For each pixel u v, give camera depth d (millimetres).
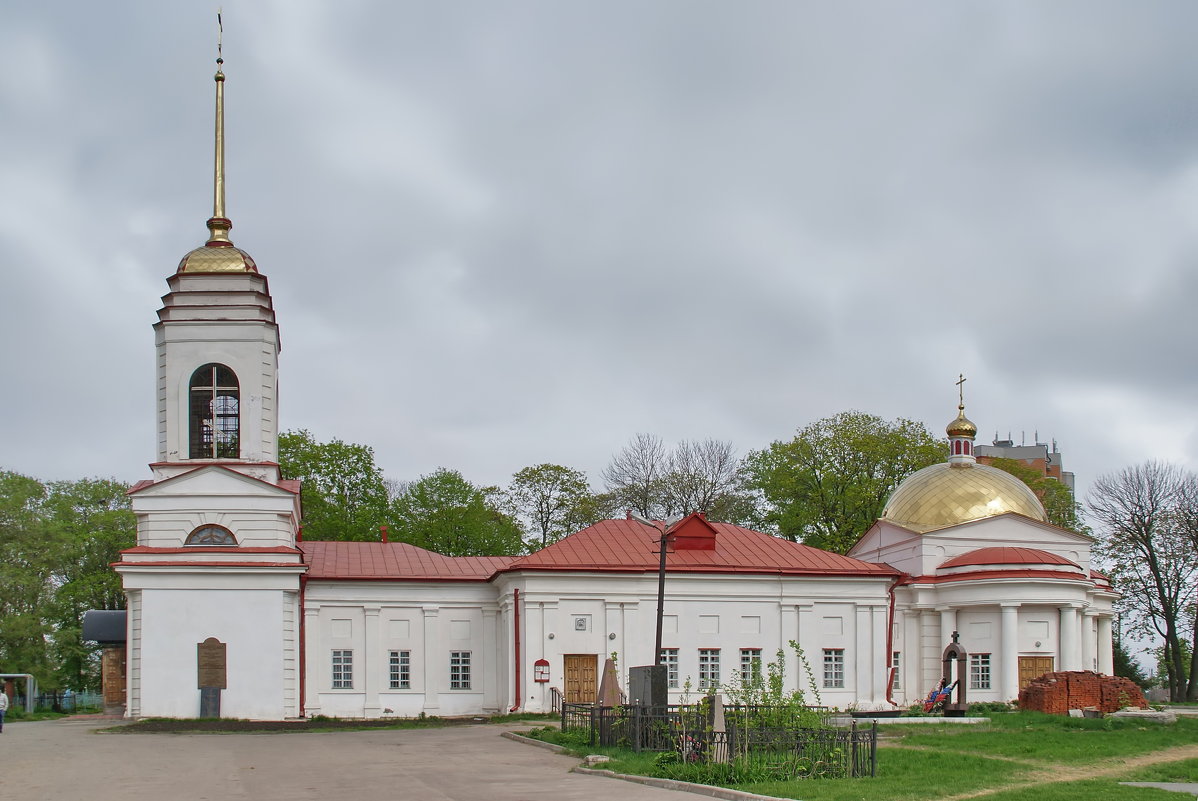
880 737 39281
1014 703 53844
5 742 39344
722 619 55062
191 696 49969
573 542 55938
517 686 52938
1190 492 80125
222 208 54594
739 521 88688
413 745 37938
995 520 61656
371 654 55219
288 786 26547
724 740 28312
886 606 56969
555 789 25859
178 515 51125
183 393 51906
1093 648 60750
